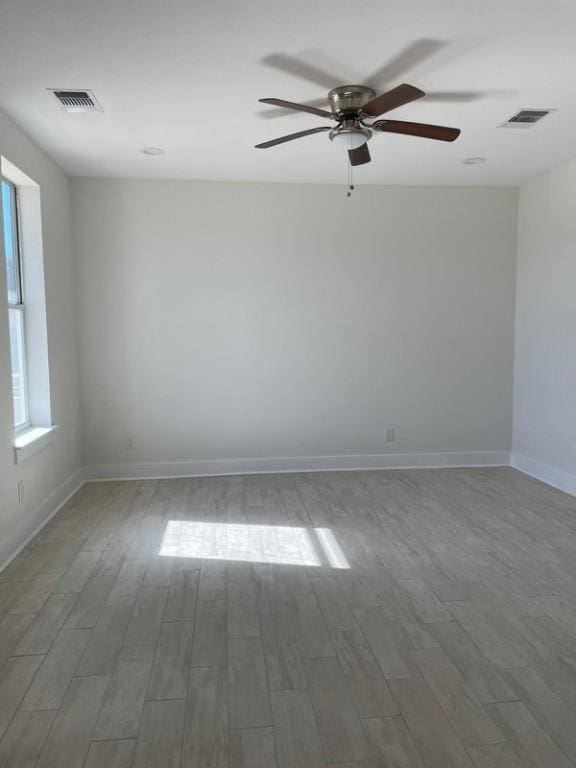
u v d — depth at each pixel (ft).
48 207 13.61
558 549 11.12
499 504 14.02
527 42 8.33
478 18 7.68
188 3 7.25
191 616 8.54
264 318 16.74
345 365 17.19
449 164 14.75
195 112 10.90
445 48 8.50
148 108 10.69
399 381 17.43
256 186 16.40
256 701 6.56
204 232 16.31
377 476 16.66
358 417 17.38
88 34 7.98
